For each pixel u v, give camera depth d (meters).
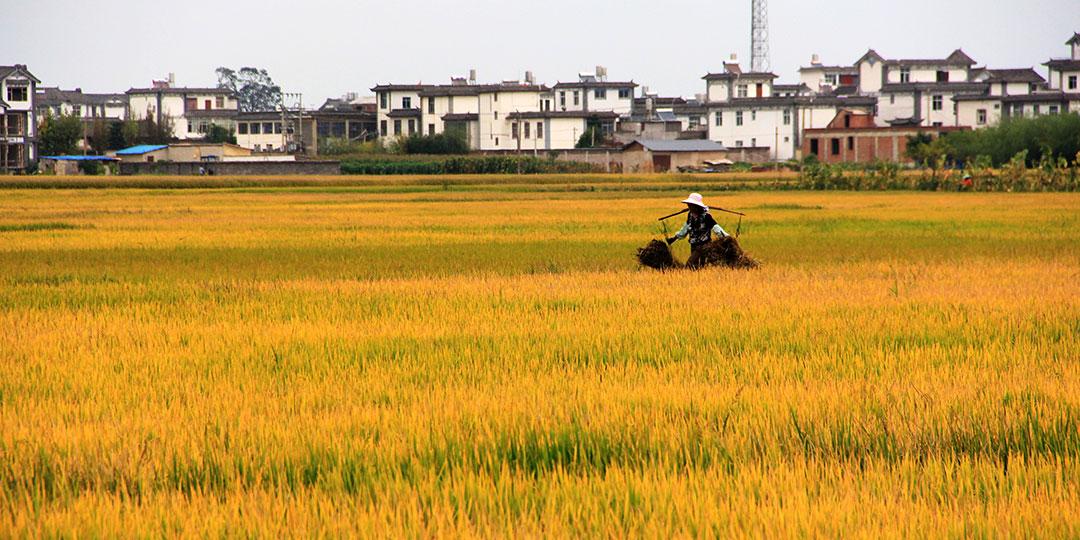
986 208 105.69
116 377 22.84
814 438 17.19
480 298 36.34
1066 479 14.91
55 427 17.98
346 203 123.94
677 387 21.00
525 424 17.91
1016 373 22.28
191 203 123.62
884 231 73.94
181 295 38.59
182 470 15.83
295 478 15.40
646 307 33.56
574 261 52.75
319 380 22.67
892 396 20.16
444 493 14.41
